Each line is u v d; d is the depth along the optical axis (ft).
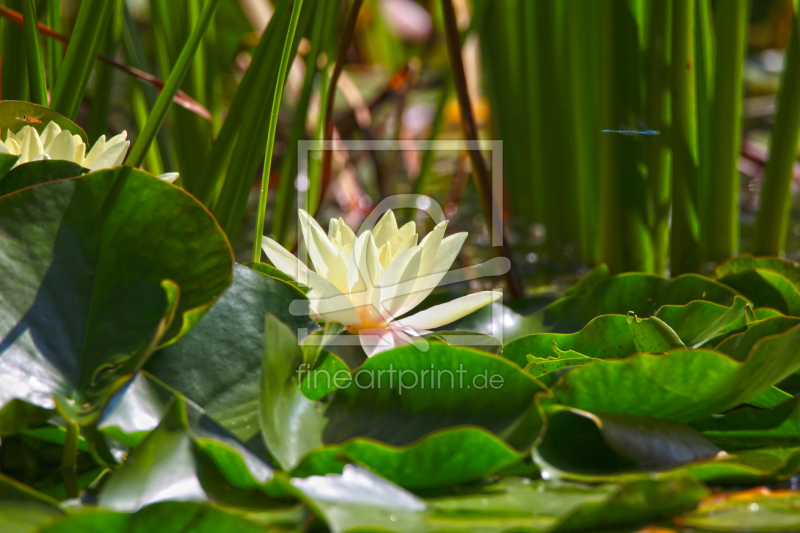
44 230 5.30
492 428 5.22
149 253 5.32
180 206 5.34
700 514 5.07
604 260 6.86
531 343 5.60
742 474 5.13
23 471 5.22
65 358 5.21
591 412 5.27
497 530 5.01
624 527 5.06
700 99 6.51
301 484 5.06
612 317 5.57
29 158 5.44
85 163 5.51
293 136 6.25
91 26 5.72
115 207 5.33
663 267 6.70
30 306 5.24
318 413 5.27
